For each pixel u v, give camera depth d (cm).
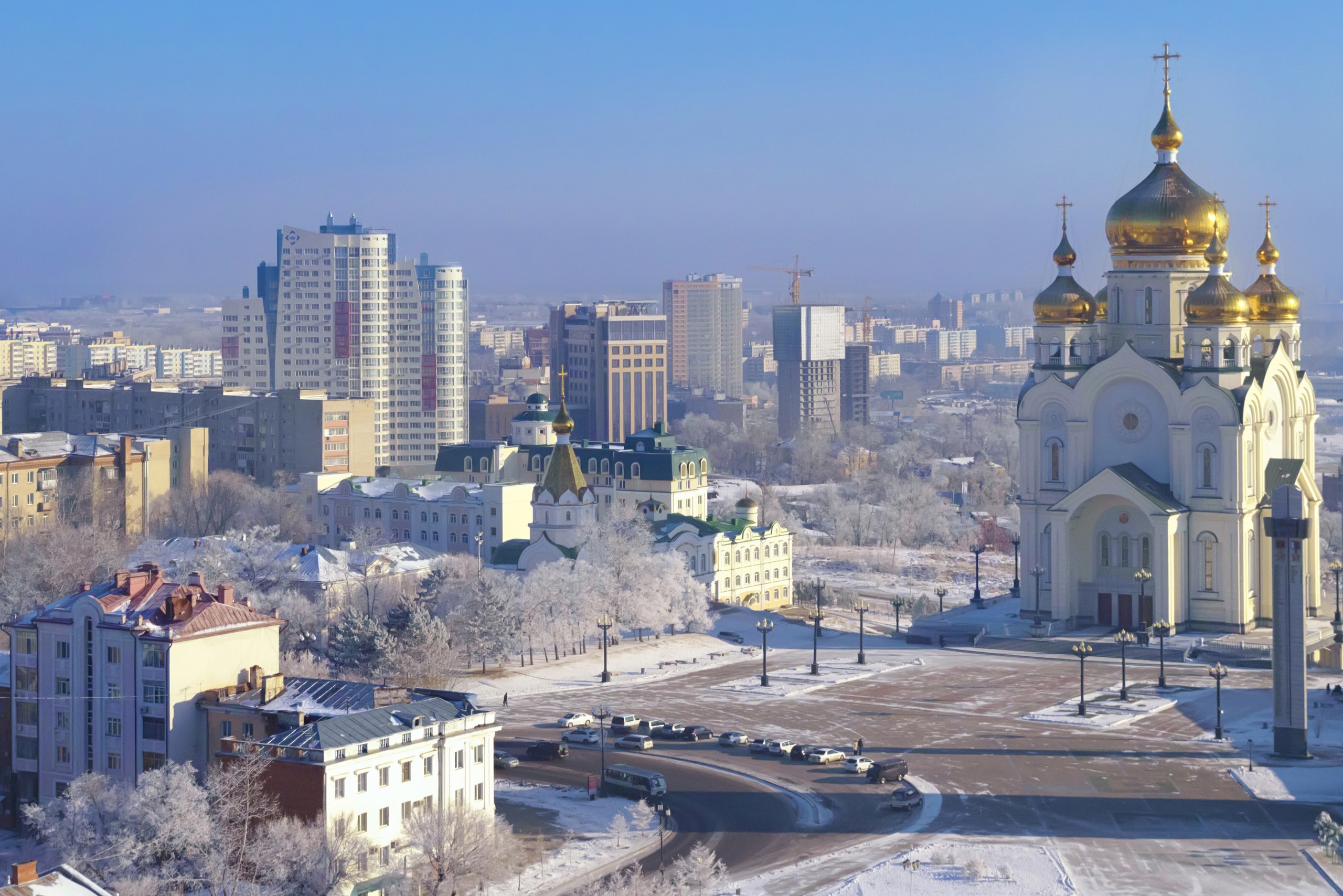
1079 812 15500
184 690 15088
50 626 15662
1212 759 17338
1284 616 17262
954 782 16538
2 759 16062
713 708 19875
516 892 13525
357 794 13688
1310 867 13938
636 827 15138
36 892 10688
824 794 16175
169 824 13112
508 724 19100
